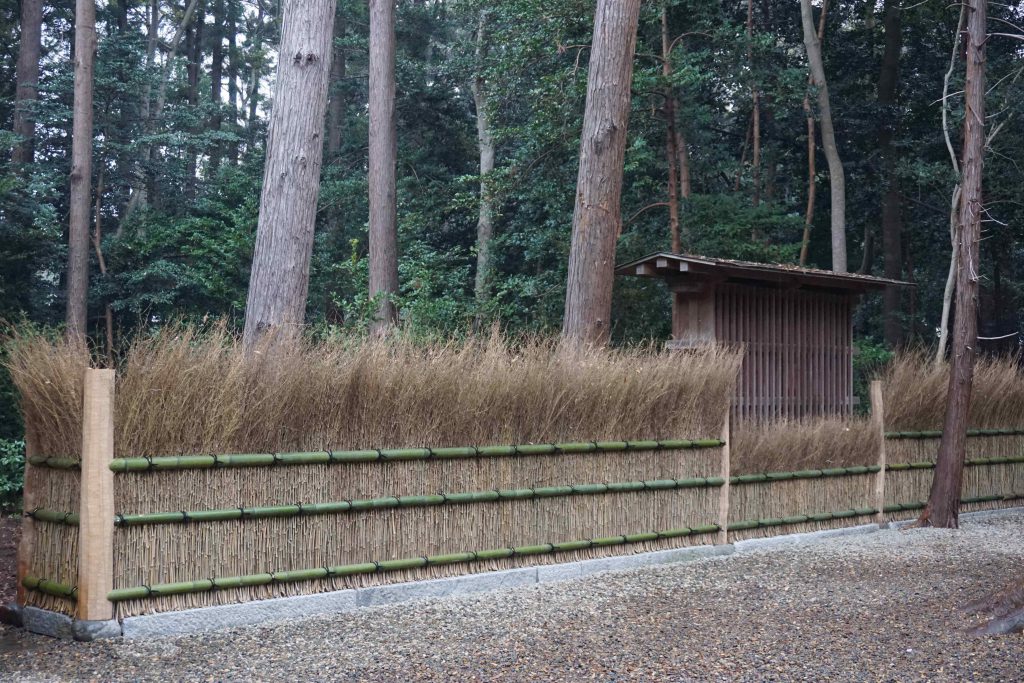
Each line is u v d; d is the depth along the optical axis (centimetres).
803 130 2062
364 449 571
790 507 828
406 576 584
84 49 1614
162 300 1891
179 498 502
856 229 2328
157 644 469
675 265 870
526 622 532
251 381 530
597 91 993
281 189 850
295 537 541
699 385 744
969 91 936
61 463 495
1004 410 1044
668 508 731
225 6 3222
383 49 1523
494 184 1619
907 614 560
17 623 507
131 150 2056
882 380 978
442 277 1798
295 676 424
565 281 1566
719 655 468
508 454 634
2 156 1988
